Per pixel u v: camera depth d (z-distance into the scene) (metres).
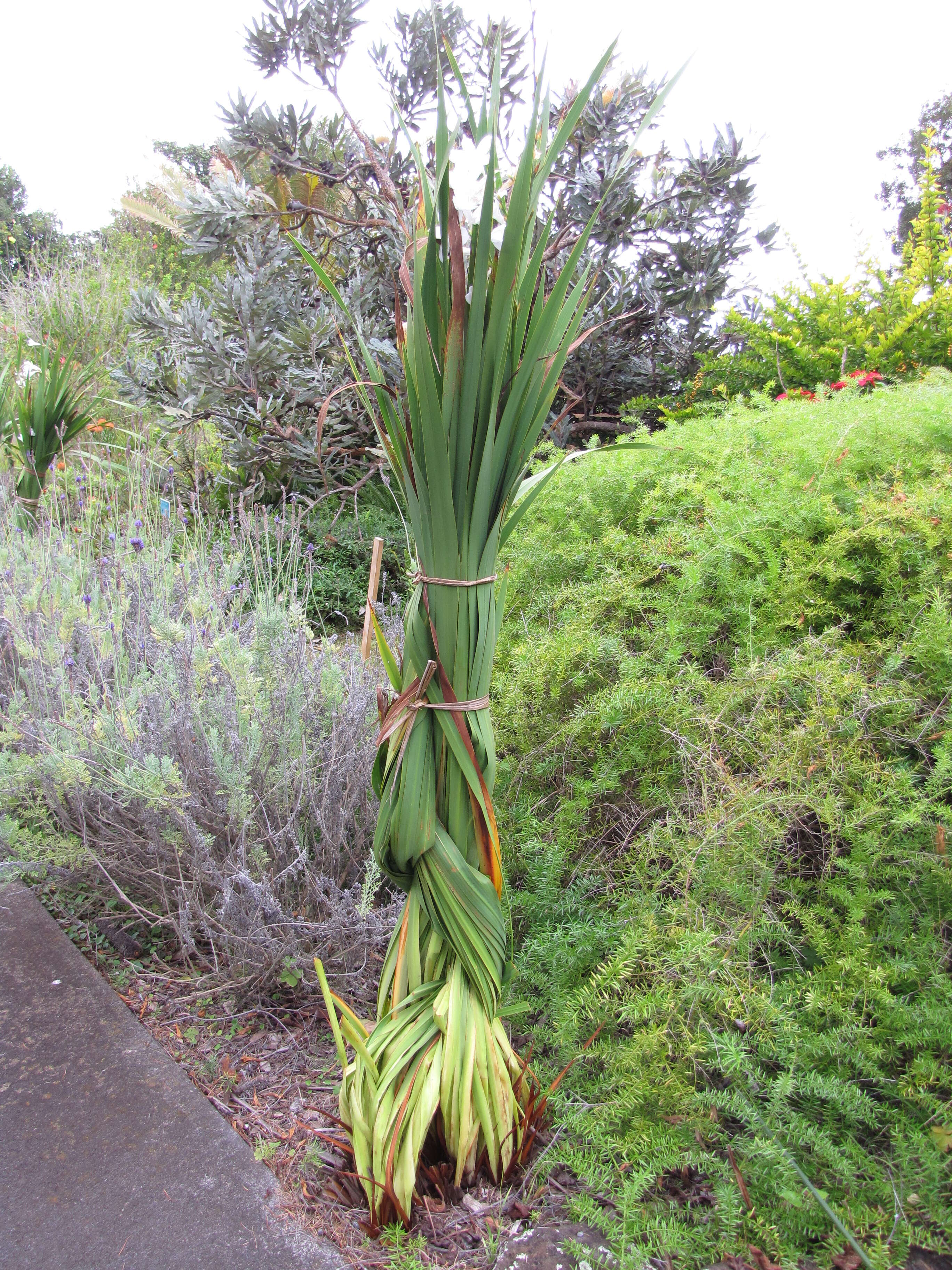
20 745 2.42
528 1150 1.54
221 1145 1.58
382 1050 1.44
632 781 1.96
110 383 7.42
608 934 1.70
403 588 4.86
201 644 2.53
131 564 3.46
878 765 1.66
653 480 2.67
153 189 8.00
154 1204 1.44
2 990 2.04
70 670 2.63
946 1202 1.27
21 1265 1.33
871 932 1.60
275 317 5.52
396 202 1.52
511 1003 1.79
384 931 1.98
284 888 2.14
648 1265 1.30
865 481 2.38
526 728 2.06
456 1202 1.45
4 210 20.06
